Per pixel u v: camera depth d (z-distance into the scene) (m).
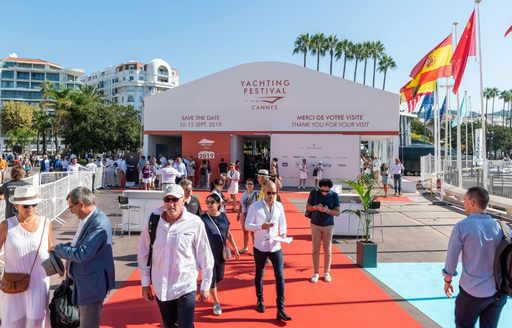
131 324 4.96
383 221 13.03
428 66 17.48
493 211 14.44
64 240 9.66
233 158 25.28
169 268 3.52
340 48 64.12
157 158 27.20
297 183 24.14
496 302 3.47
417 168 37.91
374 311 5.50
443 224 12.55
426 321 5.20
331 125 24.84
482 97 14.44
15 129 71.12
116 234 10.23
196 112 25.45
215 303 5.30
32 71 109.19
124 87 106.25
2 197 6.69
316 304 5.71
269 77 25.08
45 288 4.11
